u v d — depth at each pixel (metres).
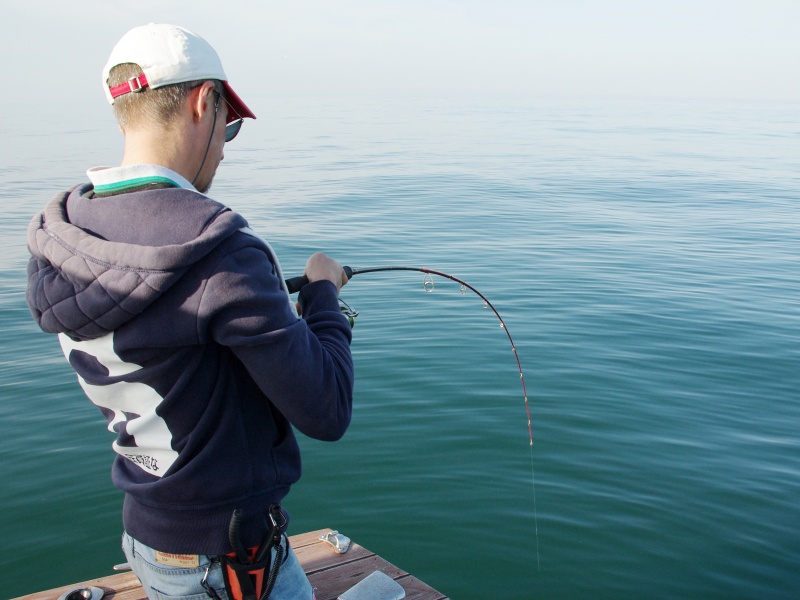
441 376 6.11
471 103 145.38
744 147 35.50
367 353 6.61
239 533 1.29
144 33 1.24
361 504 4.31
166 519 1.29
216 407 1.23
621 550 3.90
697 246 11.81
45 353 6.61
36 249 1.25
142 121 1.25
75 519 4.11
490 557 3.83
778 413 5.55
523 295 8.57
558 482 4.55
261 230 12.08
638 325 7.54
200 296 1.14
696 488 4.49
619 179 21.03
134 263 1.12
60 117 64.31
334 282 1.52
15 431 5.13
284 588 1.42
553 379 6.08
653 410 5.55
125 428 1.26
